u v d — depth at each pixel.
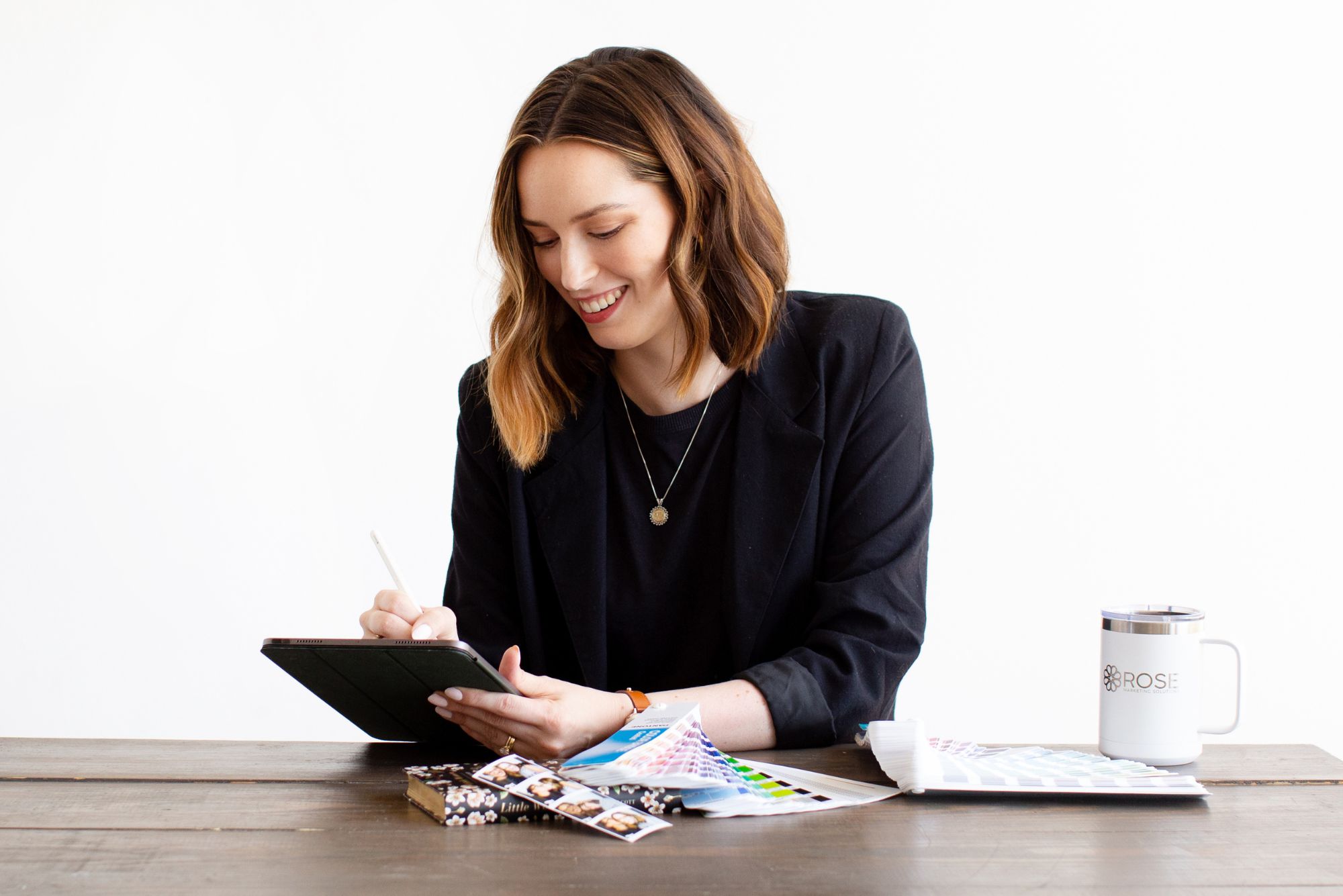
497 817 1.11
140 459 3.14
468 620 1.73
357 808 1.15
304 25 3.10
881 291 3.08
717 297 1.57
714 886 0.94
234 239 3.12
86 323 3.12
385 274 3.12
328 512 3.14
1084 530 3.08
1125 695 1.32
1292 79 3.00
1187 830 1.09
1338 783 1.25
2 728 3.14
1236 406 3.04
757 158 3.07
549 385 1.66
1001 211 3.07
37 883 0.94
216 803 1.17
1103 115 3.04
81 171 3.10
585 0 3.09
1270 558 3.04
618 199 1.44
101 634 3.15
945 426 3.09
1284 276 3.02
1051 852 1.03
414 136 3.11
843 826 1.09
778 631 1.63
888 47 3.06
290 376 3.13
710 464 1.64
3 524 3.13
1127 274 3.05
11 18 3.08
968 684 3.10
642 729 1.26
